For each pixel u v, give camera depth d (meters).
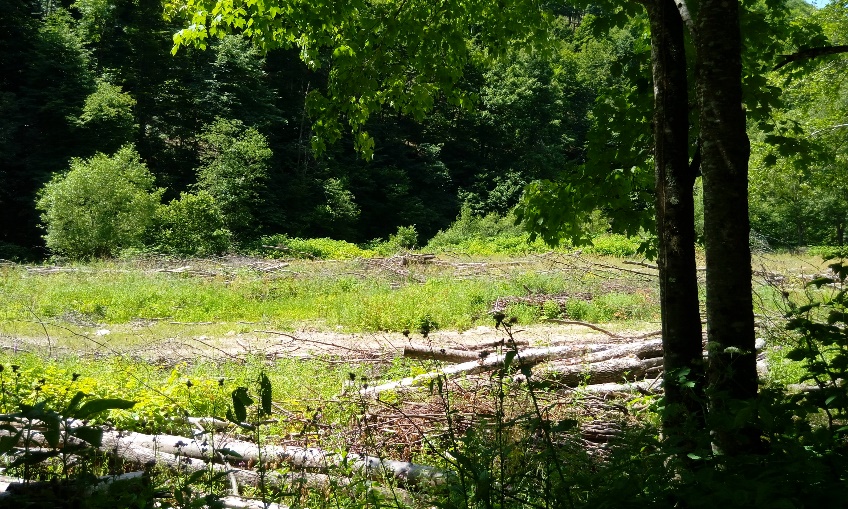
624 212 6.15
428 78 6.79
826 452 2.43
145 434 5.40
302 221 48.94
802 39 5.96
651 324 14.11
